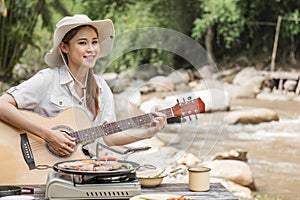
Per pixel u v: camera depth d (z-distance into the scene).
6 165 2.69
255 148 7.58
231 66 13.68
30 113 2.76
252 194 5.58
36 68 10.71
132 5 12.20
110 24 2.81
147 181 2.46
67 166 2.30
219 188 2.47
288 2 13.67
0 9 6.78
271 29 13.68
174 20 12.98
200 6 13.19
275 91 11.83
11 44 9.73
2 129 2.75
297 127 8.79
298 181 6.17
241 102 10.82
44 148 2.72
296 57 13.52
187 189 2.44
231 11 13.25
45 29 11.28
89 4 11.71
